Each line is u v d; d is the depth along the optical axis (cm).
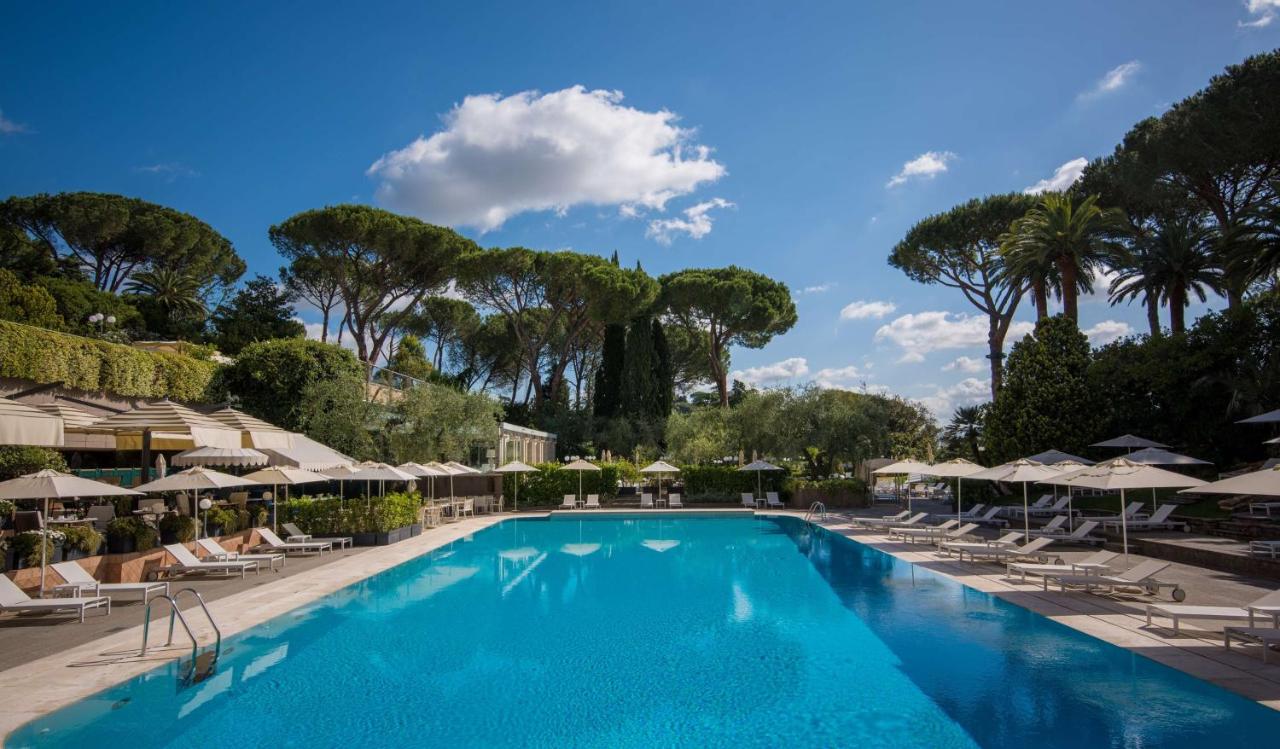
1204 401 2155
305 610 1028
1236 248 2253
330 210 3177
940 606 1043
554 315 4138
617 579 1328
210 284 4212
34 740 561
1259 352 2078
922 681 699
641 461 3641
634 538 2042
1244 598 991
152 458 2108
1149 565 983
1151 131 2680
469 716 624
